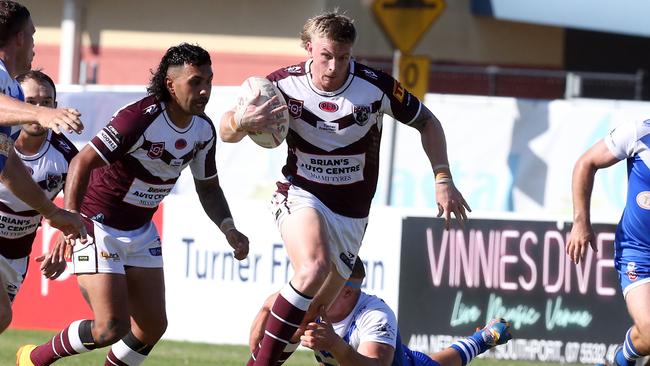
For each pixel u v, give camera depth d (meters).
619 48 59.97
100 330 20.78
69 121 15.69
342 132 18.98
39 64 54.88
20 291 33.88
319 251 18.44
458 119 40.56
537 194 40.34
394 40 37.31
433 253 31.75
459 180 40.59
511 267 31.45
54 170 21.02
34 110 15.84
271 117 18.16
